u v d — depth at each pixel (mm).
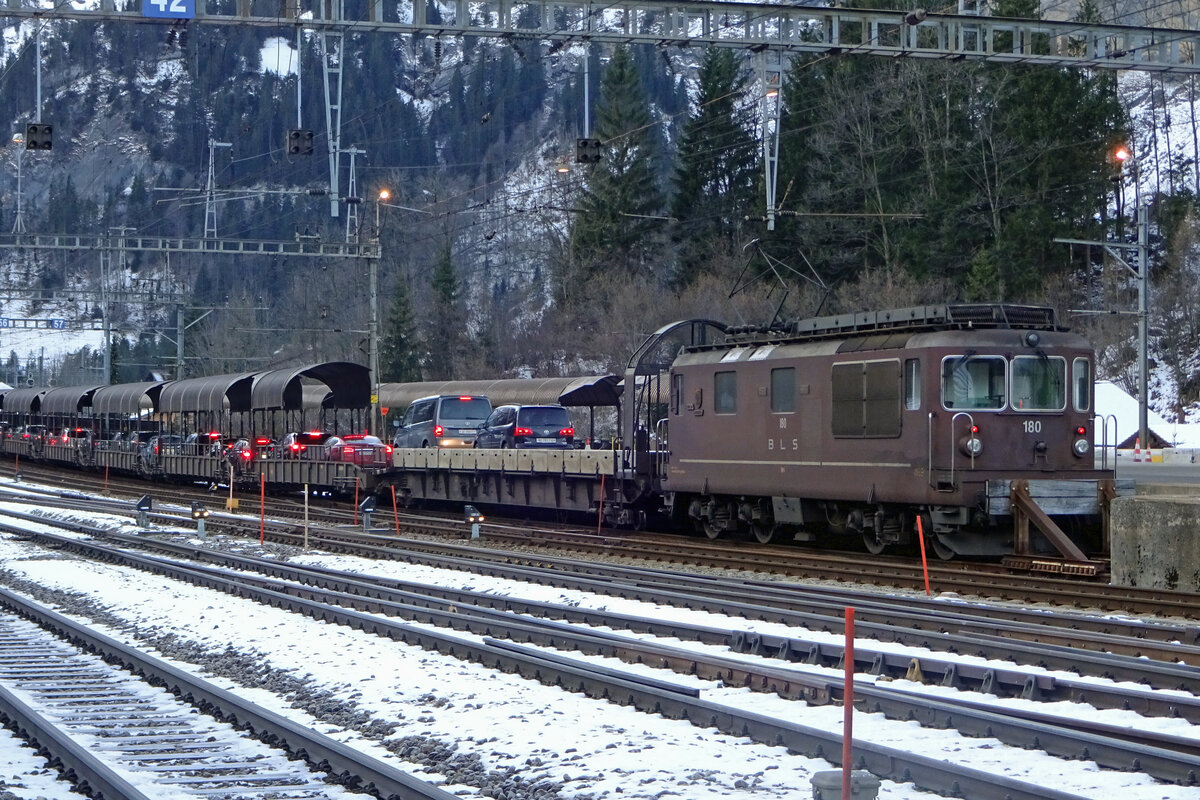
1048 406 22438
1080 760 8961
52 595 20641
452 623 16312
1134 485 22641
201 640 15758
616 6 24828
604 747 9656
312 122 195000
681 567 23656
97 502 40594
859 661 12953
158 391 56188
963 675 11828
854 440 23547
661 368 30703
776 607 17422
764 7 25250
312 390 53281
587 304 76812
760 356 25969
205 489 51844
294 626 16375
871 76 66688
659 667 13117
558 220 96312
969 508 21922
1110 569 20203
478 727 10555
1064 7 51969
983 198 63438
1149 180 87312
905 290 57562
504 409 38531
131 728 10695
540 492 33781
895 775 8609
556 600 18906
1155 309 63719
